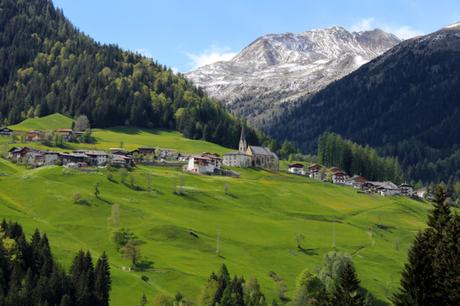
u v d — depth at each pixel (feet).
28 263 538.47
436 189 256.93
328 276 602.03
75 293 499.92
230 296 506.48
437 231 243.19
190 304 511.40
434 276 218.59
